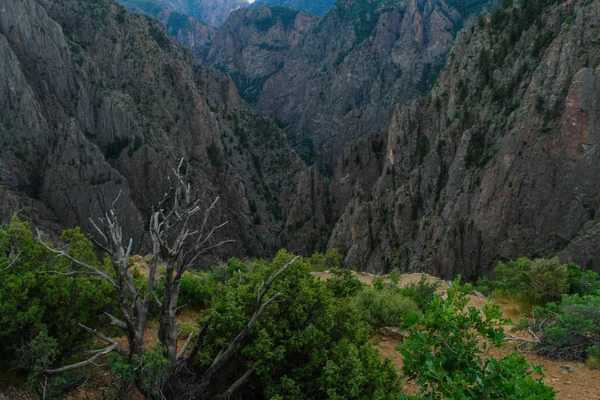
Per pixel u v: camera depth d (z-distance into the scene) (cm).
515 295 1460
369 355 682
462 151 6662
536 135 5447
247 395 671
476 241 5650
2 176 8562
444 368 529
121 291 600
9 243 784
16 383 700
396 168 8731
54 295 732
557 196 5188
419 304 1320
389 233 7706
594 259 4269
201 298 1229
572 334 952
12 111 9231
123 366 558
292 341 655
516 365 497
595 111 5034
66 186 9000
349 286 1411
